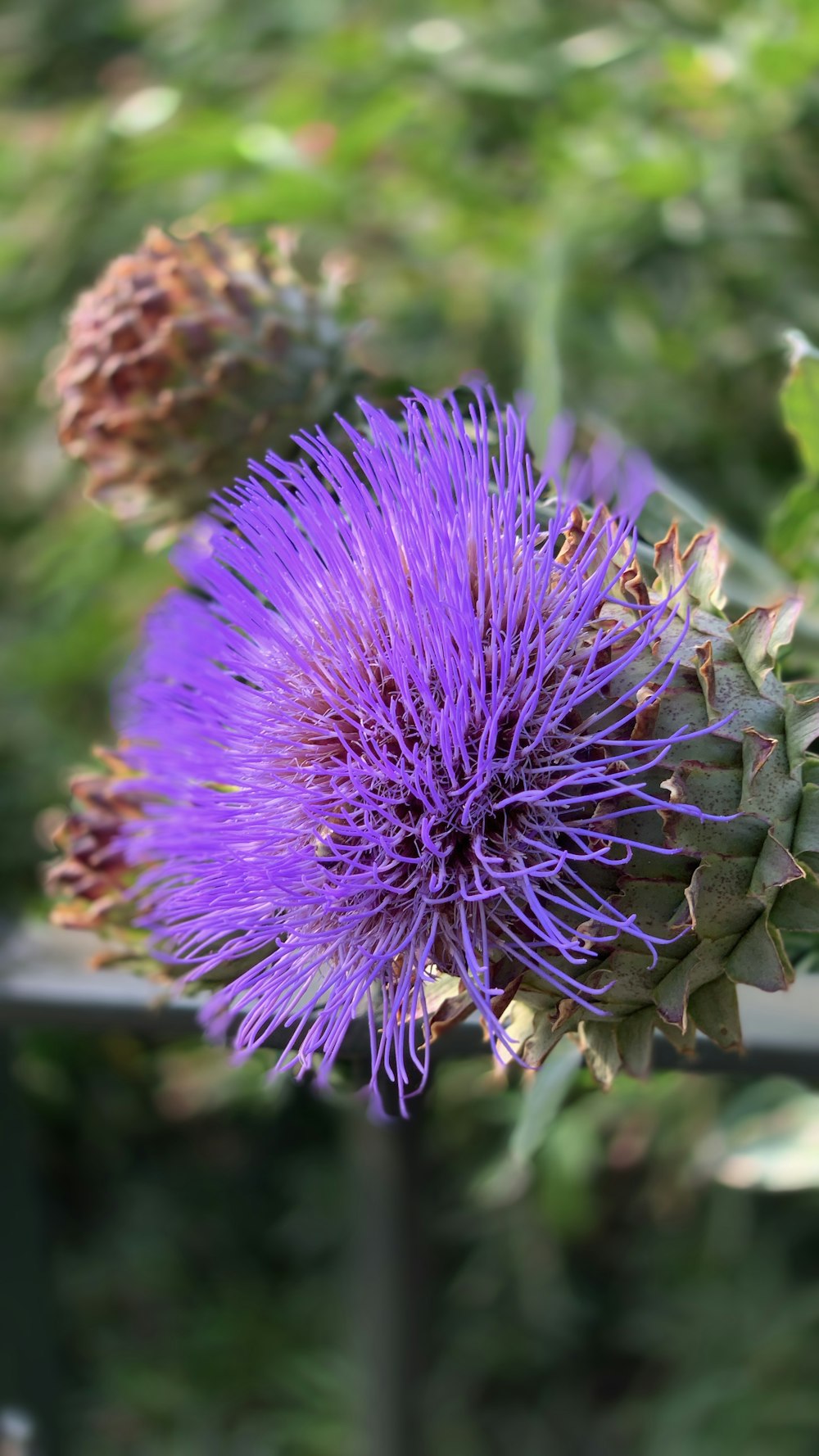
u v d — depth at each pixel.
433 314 0.61
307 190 0.54
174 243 0.41
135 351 0.39
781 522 0.39
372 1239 0.47
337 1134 0.85
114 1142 0.88
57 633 0.72
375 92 0.60
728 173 0.52
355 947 0.32
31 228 0.67
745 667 0.31
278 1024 0.32
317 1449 0.80
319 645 0.33
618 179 0.52
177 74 0.66
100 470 0.40
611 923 0.29
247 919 0.32
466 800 0.31
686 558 0.32
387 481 0.32
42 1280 0.48
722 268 0.56
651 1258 0.81
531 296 0.54
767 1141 0.41
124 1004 0.39
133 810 0.37
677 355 0.56
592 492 0.35
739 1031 0.31
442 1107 0.66
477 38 0.58
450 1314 0.86
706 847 0.30
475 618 0.31
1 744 0.76
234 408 0.39
